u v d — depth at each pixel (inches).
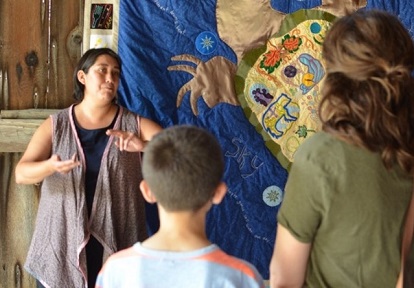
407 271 47.6
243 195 99.2
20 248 105.2
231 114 99.7
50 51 102.7
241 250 99.1
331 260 47.2
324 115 46.7
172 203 48.1
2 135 99.6
